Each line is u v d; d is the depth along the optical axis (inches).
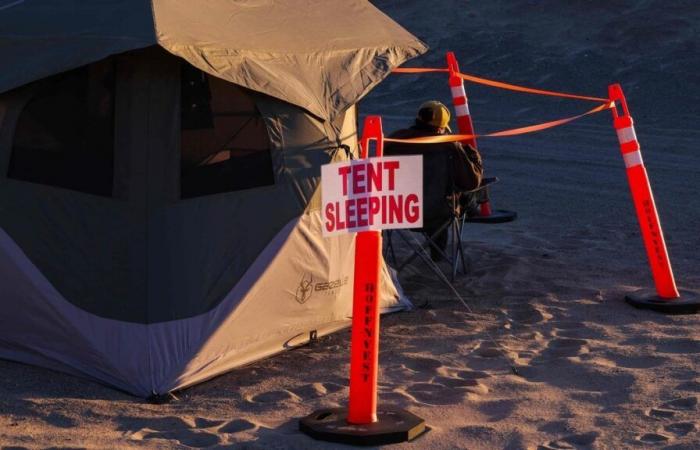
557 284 340.2
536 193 518.3
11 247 255.8
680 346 274.4
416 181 202.7
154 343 242.7
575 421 221.5
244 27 277.0
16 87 252.5
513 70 896.9
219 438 211.6
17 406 227.9
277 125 266.4
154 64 252.5
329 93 277.7
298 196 267.1
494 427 218.2
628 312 308.5
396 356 268.7
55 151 256.5
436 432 215.9
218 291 252.4
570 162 612.1
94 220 251.4
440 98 858.1
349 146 287.0
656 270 315.3
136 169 249.9
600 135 701.3
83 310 249.1
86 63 243.0
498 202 494.9
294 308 268.1
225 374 254.4
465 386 246.4
